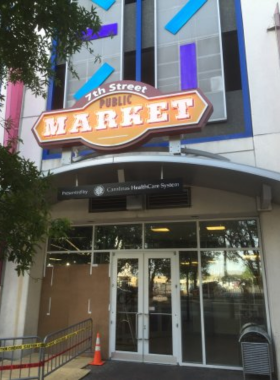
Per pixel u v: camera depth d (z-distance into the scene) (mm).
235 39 9430
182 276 8781
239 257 8508
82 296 9375
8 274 9523
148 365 8219
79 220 9516
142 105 7867
